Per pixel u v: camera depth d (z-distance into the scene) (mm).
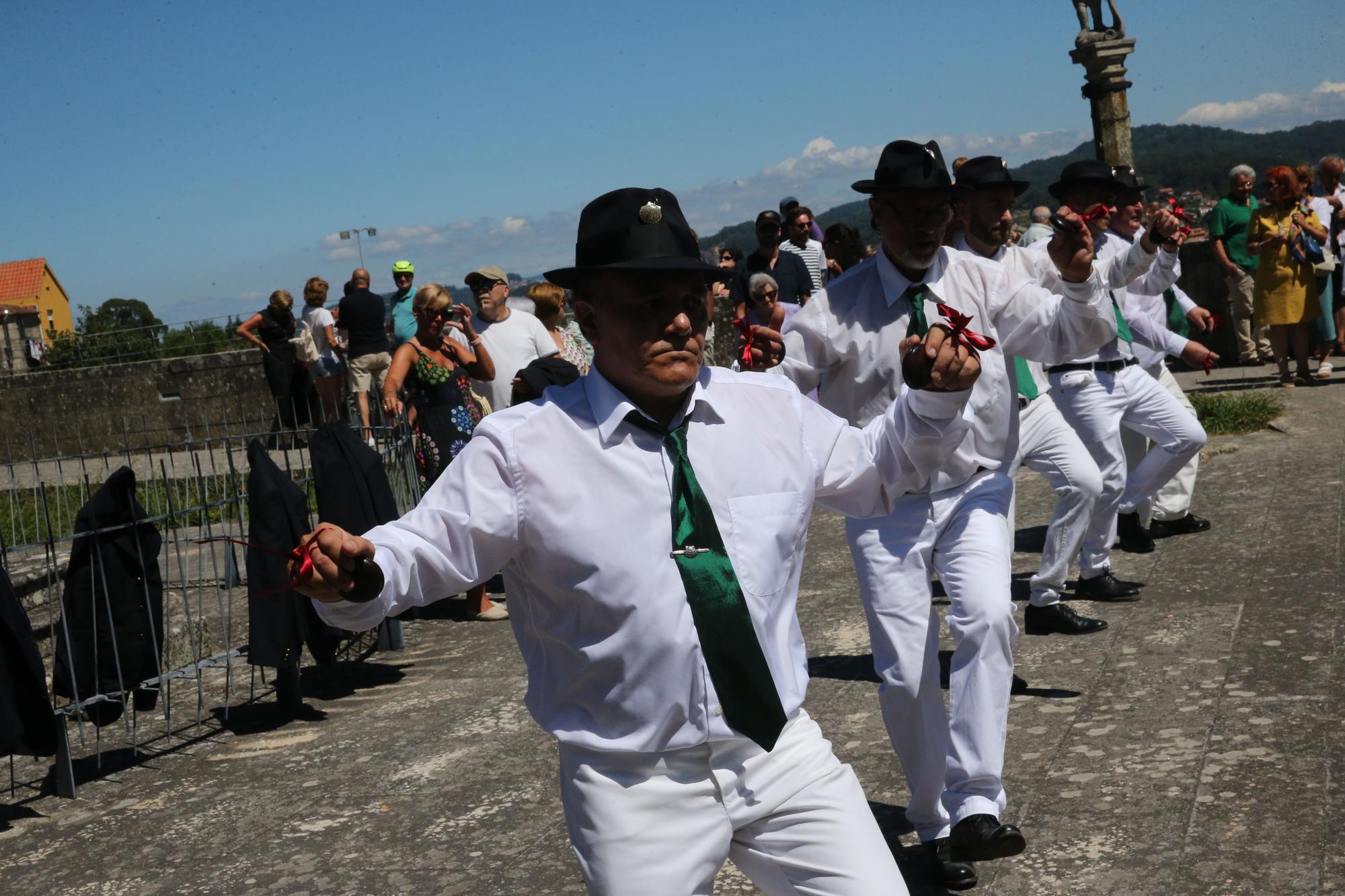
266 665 5383
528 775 4574
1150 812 3629
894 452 2303
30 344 22578
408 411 7531
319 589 1919
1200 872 3252
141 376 18688
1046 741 4285
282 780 4824
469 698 5625
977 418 3629
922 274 3756
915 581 3529
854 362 3822
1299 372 11273
